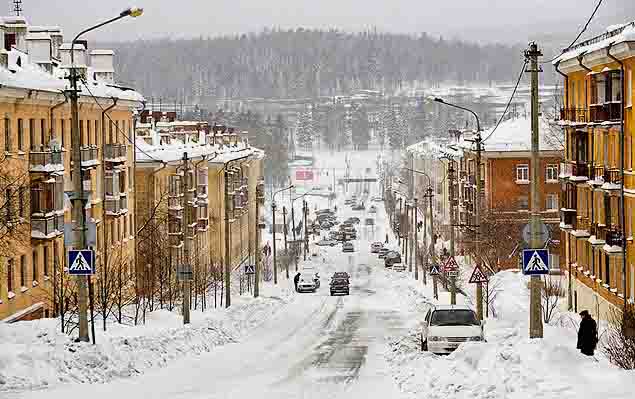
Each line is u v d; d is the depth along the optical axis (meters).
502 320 60.56
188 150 106.00
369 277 135.62
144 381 34.03
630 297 58.75
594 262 68.62
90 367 34.56
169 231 87.62
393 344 47.53
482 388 26.64
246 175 148.88
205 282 77.44
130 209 85.00
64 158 65.81
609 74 61.56
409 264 138.62
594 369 26.02
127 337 42.91
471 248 96.75
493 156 108.12
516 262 99.38
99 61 85.56
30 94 57.41
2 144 54.59
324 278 136.38
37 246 60.25
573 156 72.62
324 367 39.50
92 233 35.84
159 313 59.69
